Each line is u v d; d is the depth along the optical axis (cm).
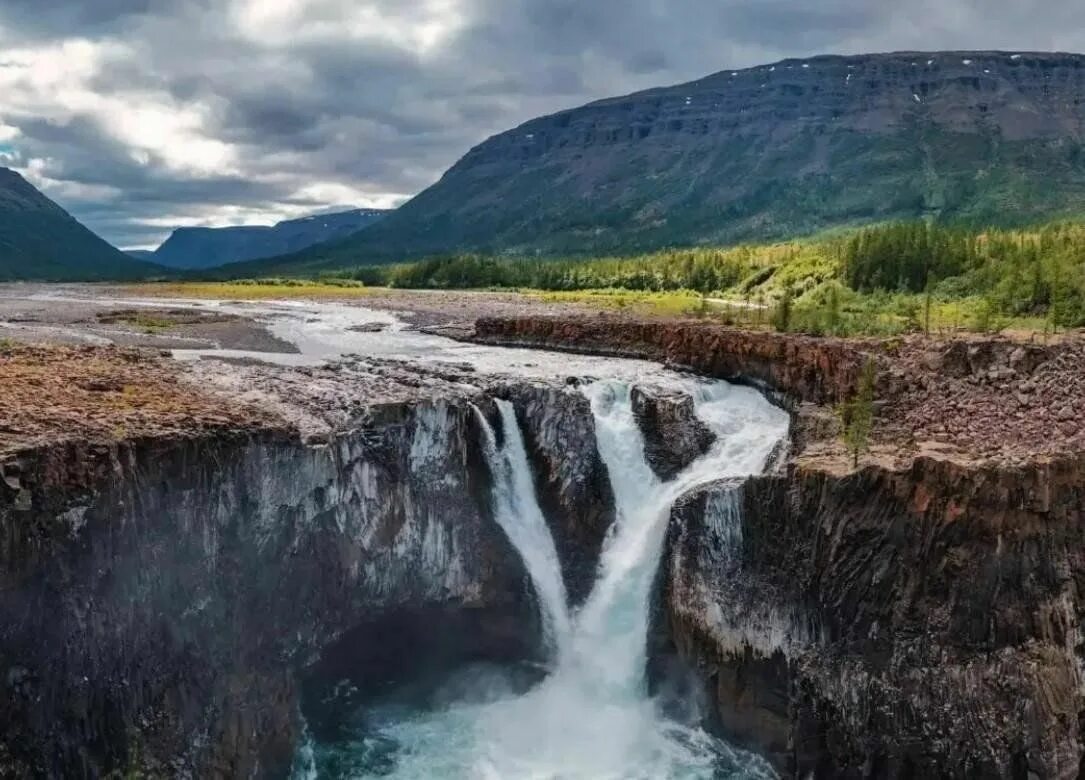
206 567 4203
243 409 4947
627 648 5531
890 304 10350
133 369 6194
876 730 4500
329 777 4638
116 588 3762
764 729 4947
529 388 6419
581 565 5953
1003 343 6122
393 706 5369
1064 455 4681
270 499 4534
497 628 5731
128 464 3853
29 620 3409
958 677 4400
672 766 4809
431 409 5594
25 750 3338
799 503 5103
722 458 6212
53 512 3512
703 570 5328
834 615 4806
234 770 4181
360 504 5100
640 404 6469
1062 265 8875
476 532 5738
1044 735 4228
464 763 4794
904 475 4769
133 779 3703
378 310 14250
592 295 17112
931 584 4588
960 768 4284
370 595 5172
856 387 6156
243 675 4344
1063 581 4494
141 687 3819
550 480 6156
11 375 5034
